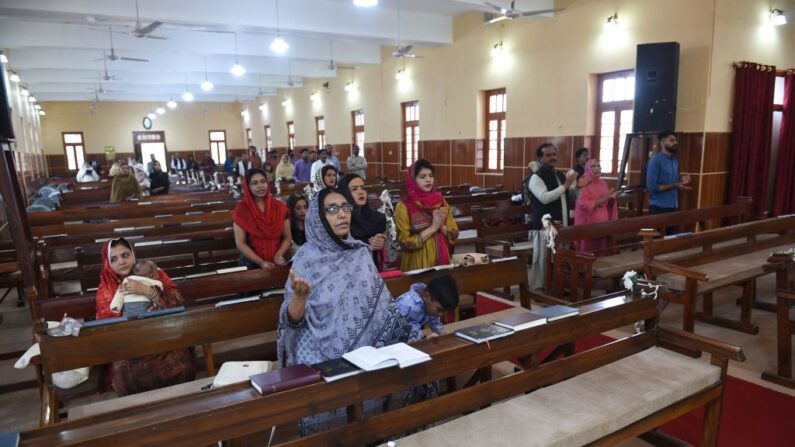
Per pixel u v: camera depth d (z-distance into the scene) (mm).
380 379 1716
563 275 4387
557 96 8773
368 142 14844
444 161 11766
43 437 1344
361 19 9836
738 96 6965
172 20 8125
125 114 24250
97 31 10234
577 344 3861
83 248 4250
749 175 7328
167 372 2455
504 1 8172
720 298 4844
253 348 2854
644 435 2551
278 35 9227
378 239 3111
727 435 2580
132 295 2609
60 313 2697
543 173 4918
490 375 2459
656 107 6930
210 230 5219
